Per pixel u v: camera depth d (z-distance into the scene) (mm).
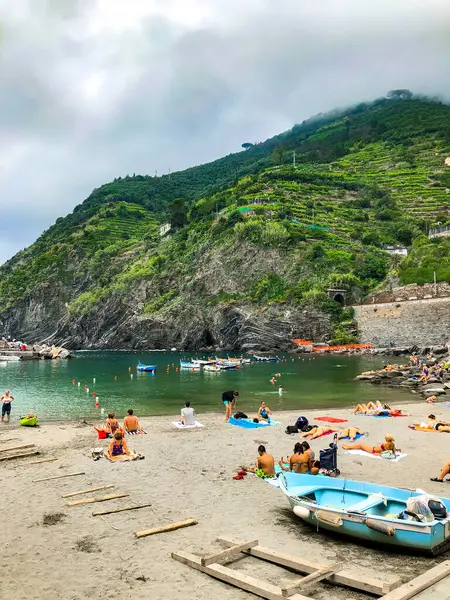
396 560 13367
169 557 13742
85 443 28688
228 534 15320
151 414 41562
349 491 16734
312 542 14648
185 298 157000
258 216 167250
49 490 19844
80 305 184250
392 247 155750
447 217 177125
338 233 164625
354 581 11625
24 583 12383
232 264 155625
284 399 49250
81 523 16375
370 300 124562
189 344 145750
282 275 144250
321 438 29281
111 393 55906
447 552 13875
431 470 22203
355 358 99188
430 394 50938
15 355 124000
